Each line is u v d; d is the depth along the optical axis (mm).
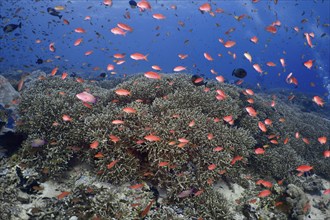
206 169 6062
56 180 5770
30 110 7051
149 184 5777
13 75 19172
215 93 9320
